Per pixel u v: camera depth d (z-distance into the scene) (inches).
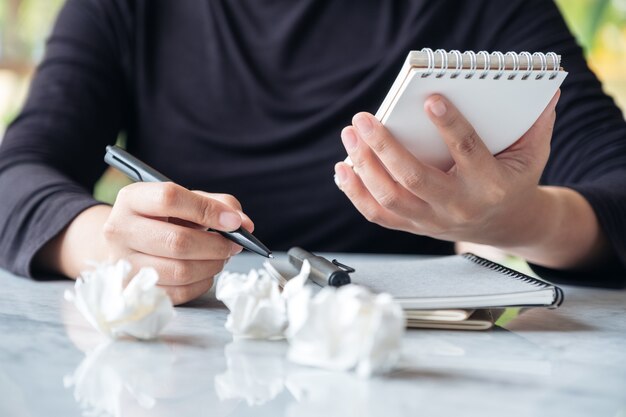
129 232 32.9
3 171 48.6
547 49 61.4
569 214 42.1
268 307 27.0
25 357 24.9
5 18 115.6
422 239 61.1
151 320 26.8
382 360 22.6
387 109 30.4
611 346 28.1
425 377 23.2
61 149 54.2
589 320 33.0
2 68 115.7
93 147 58.8
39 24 116.7
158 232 32.6
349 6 61.9
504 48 63.1
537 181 35.9
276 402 20.5
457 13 63.2
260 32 61.9
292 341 23.5
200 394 21.1
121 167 36.8
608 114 56.1
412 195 33.9
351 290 22.4
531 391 22.0
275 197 60.2
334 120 60.2
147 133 62.2
